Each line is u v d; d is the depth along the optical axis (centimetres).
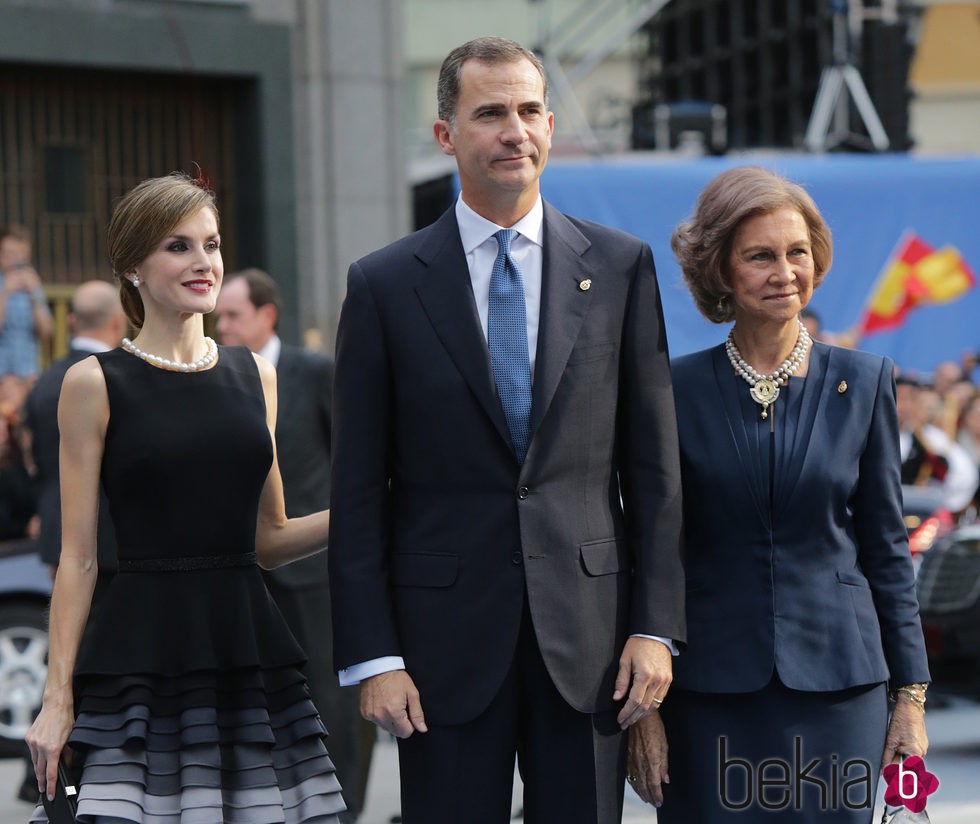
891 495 1148
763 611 1121
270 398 1209
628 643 1118
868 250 3388
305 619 1777
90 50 3516
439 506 1121
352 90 3825
